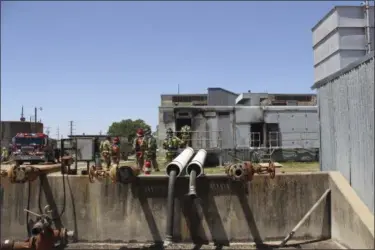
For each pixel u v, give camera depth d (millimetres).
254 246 13898
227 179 14383
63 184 14617
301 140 27703
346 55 14898
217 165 26109
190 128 27078
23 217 14633
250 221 14297
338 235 13281
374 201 11430
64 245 14234
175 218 14422
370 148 11602
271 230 14258
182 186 14438
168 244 12711
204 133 26906
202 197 14422
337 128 14289
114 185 14539
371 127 11523
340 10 15086
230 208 14367
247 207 14328
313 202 14227
